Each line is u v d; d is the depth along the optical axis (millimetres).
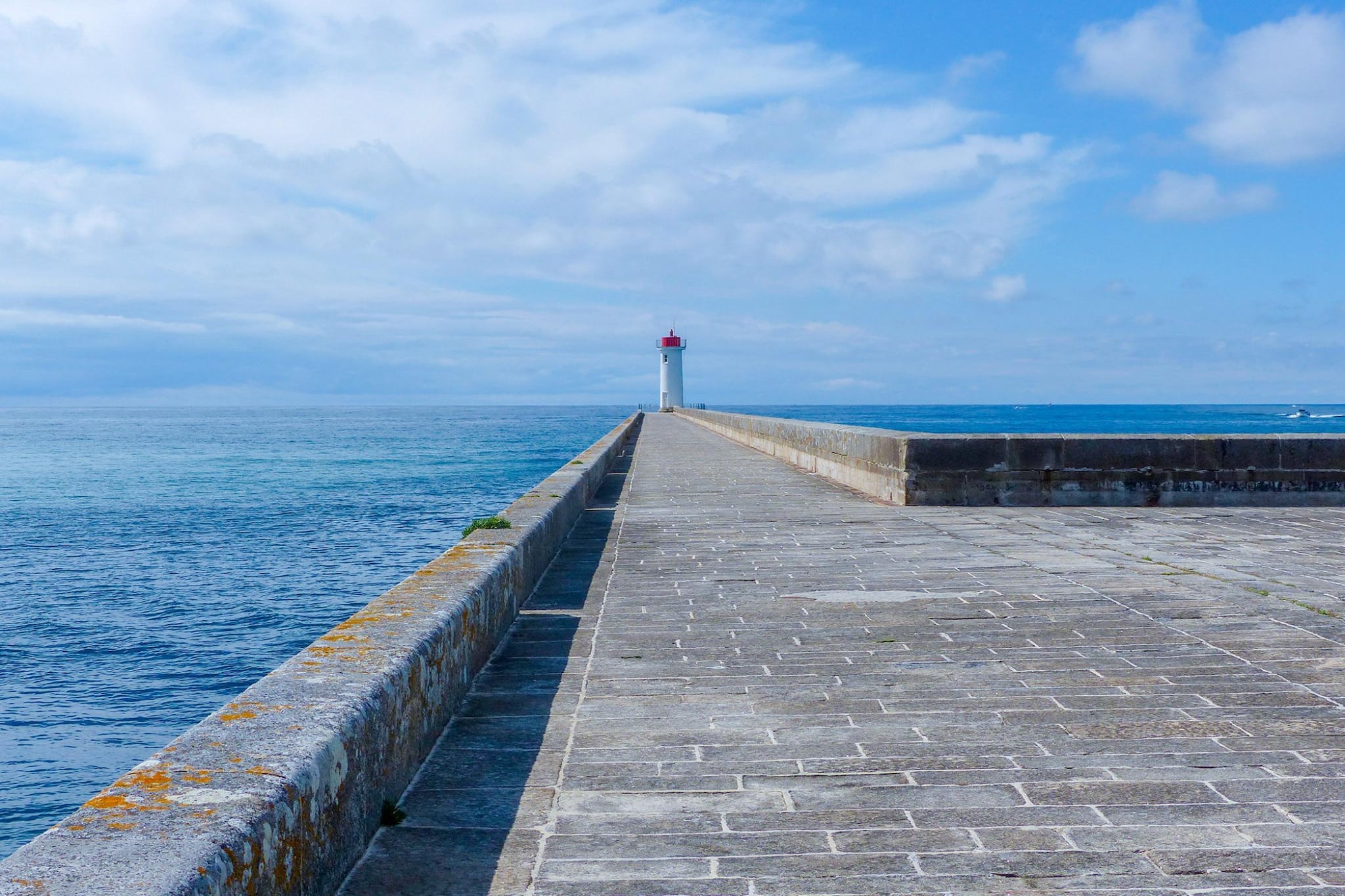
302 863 2428
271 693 3045
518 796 3342
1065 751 3699
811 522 10406
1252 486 11633
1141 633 5477
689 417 55188
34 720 11914
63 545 24516
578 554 8414
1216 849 2883
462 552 5742
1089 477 11656
